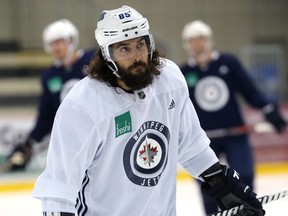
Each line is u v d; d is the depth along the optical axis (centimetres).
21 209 1538
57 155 576
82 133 569
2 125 2080
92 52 1174
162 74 612
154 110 601
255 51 2659
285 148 2247
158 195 621
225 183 659
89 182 598
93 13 2788
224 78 1197
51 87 1184
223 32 2883
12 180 1922
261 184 1822
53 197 573
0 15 2805
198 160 663
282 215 1302
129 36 569
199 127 659
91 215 605
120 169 593
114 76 581
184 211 1441
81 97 574
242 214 658
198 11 2886
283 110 2261
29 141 1250
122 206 606
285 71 2655
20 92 2642
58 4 2789
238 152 1174
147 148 600
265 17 2888
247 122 2202
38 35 2823
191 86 1207
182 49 2822
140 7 2861
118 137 584
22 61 2769
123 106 582
